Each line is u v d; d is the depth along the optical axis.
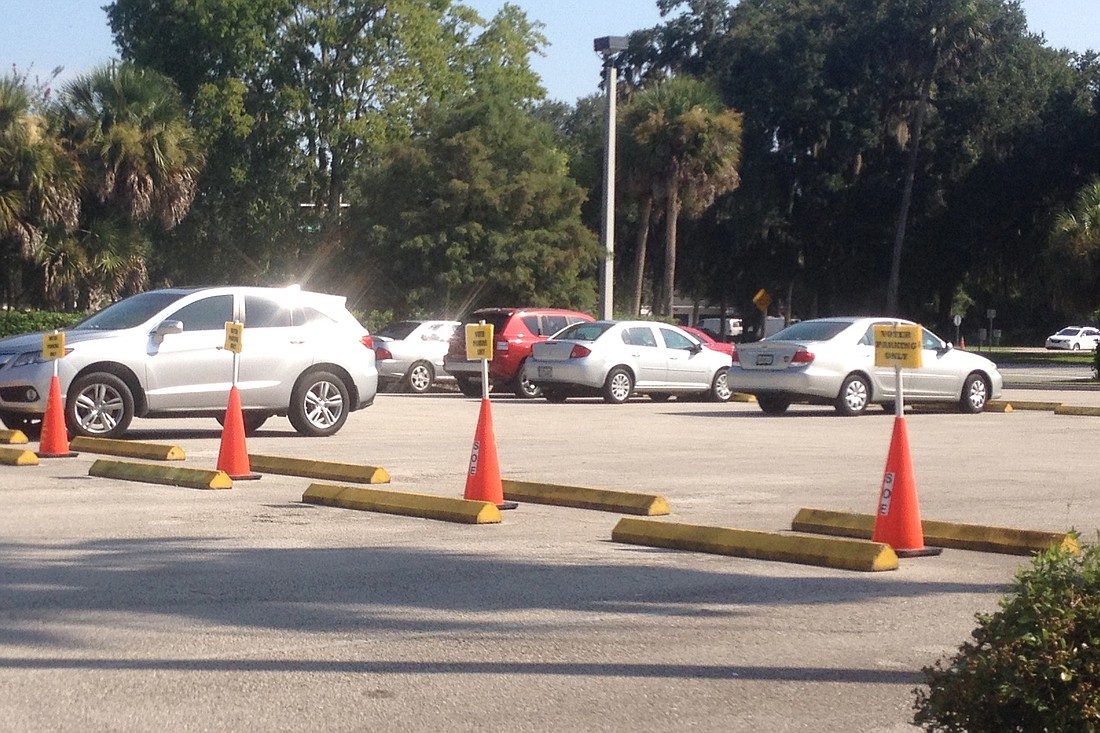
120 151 37.41
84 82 38.12
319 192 52.38
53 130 36.78
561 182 40.19
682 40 66.25
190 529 9.69
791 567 8.59
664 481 12.73
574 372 24.70
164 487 11.98
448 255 38.06
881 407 24.83
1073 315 42.88
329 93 50.66
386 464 13.93
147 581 7.87
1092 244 41.22
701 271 68.50
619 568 8.46
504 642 6.61
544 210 39.41
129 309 16.59
